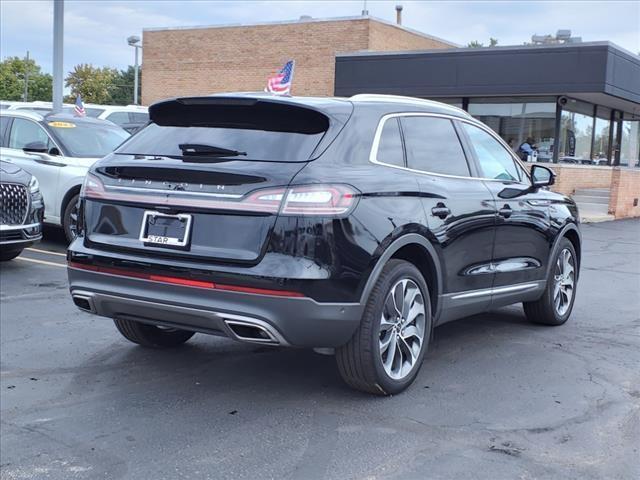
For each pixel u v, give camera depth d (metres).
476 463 3.76
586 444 4.03
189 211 4.21
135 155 4.67
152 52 31.84
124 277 4.36
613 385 5.06
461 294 5.27
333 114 4.46
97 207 4.61
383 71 22.91
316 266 4.00
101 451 3.90
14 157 10.63
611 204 20.64
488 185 5.69
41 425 4.25
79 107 15.95
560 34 25.55
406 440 4.04
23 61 72.31
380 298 4.38
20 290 7.79
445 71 21.98
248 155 4.30
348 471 3.66
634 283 9.64
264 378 5.07
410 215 4.59
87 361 5.44
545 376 5.23
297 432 4.13
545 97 22.42
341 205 4.11
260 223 4.04
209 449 3.91
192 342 5.97
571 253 6.93
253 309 4.00
